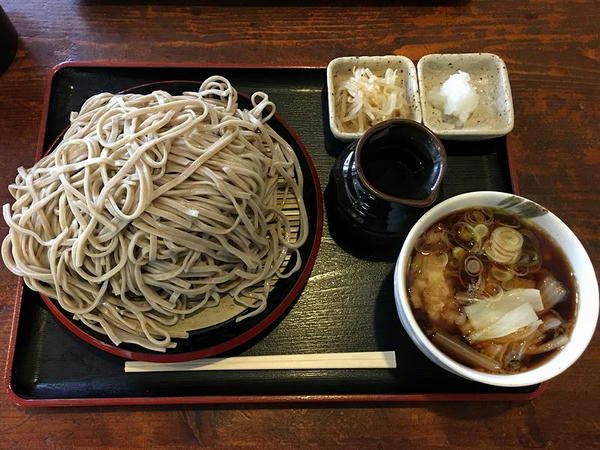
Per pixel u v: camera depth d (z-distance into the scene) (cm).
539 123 43
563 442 35
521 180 41
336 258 38
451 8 47
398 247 38
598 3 47
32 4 45
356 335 36
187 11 46
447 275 32
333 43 45
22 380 34
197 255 34
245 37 45
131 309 34
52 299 34
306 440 34
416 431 35
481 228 33
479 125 42
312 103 43
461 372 28
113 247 32
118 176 31
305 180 38
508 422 35
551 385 36
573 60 46
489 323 31
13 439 34
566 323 30
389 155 36
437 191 31
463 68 43
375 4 47
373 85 41
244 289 36
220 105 38
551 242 32
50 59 44
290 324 36
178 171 33
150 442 34
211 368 35
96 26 45
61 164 34
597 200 41
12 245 34
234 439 34
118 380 35
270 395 34
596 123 44
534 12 47
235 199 34
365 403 35
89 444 34
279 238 37
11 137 41
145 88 39
